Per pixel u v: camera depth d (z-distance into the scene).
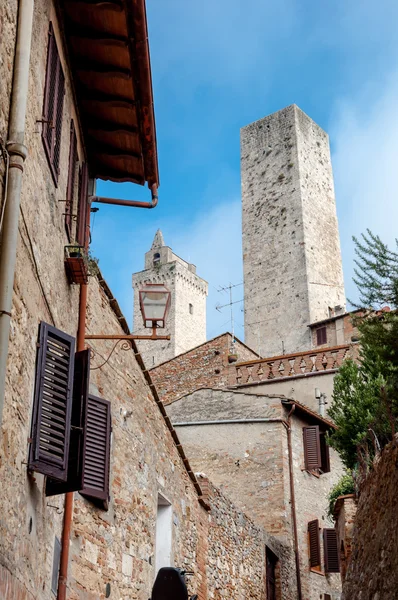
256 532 20.25
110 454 12.61
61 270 10.45
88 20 10.55
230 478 23.38
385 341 16.09
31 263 8.31
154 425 15.00
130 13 10.20
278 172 49.66
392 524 13.03
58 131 10.29
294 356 29.62
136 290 83.69
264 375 30.02
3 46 7.32
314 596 22.17
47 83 9.44
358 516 16.75
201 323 83.69
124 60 11.08
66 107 11.13
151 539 13.95
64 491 9.15
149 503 14.07
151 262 86.19
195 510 16.91
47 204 9.39
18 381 7.67
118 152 13.15
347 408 20.50
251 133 52.28
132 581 12.82
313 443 24.02
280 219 48.09
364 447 17.61
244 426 24.02
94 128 12.65
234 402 24.78
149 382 14.87
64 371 9.14
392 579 12.39
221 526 18.12
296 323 44.00
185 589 7.28
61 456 8.80
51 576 9.73
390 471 13.76
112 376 13.24
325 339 37.97
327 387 28.23
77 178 12.23
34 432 8.27
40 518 8.89
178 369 32.34
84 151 12.93
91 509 11.72
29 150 8.27
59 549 10.20
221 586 17.31
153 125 12.37
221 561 17.66
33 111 8.55
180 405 25.73
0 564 6.86
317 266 46.34
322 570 23.00
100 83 11.67
